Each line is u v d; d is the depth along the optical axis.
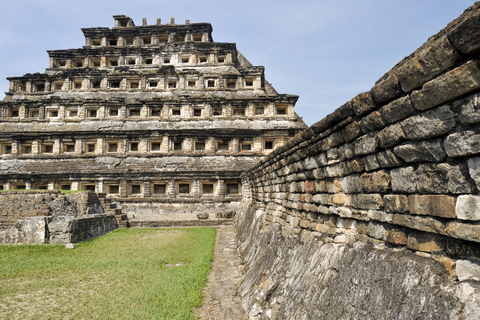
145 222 30.86
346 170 5.87
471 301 2.93
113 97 45.62
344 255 5.47
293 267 7.71
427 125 3.57
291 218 9.49
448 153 3.39
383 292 4.04
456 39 2.94
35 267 14.67
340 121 5.49
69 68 49.53
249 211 20.45
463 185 3.26
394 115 4.09
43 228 20.17
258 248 12.67
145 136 43.75
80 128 44.72
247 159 43.03
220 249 19.31
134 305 9.83
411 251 4.11
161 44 50.38
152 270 14.16
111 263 15.45
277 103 45.00
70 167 42.59
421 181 3.88
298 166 8.46
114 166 42.56
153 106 45.38
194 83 48.00
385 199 4.68
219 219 32.00
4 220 24.95
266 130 43.28
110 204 32.88
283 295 7.24
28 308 9.88
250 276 11.20
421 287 3.54
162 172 41.50
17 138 43.88
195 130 43.16
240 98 44.66
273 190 12.49
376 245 4.95
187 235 24.83
